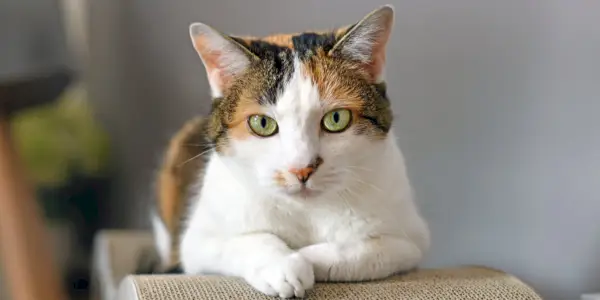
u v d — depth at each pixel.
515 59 0.78
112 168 1.07
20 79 0.82
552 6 0.76
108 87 1.07
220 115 0.61
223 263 0.61
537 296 0.57
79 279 1.04
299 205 0.61
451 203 0.83
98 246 0.91
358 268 0.60
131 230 1.03
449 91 0.81
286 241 0.63
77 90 1.05
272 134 0.59
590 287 0.76
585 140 0.75
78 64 0.99
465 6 0.79
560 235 0.78
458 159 0.82
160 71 1.00
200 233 0.64
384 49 0.61
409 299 0.56
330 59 0.60
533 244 0.79
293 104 0.58
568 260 0.77
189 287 0.56
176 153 0.78
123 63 1.04
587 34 0.74
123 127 1.07
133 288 0.56
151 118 1.02
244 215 0.62
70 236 1.04
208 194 0.64
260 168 0.59
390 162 0.63
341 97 0.59
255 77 0.60
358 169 0.60
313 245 0.61
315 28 0.86
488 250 0.82
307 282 0.56
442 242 0.83
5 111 0.83
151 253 0.84
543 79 0.77
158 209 0.82
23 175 0.83
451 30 0.80
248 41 0.62
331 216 0.62
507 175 0.80
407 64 0.82
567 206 0.77
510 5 0.78
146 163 1.03
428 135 0.83
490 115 0.80
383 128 0.61
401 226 0.63
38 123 1.00
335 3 0.85
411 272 0.63
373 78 0.61
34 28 0.84
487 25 0.79
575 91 0.75
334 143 0.58
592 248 0.76
